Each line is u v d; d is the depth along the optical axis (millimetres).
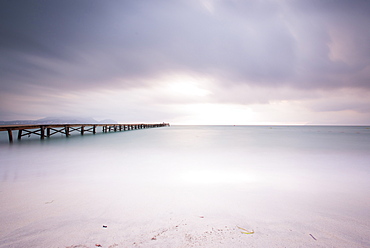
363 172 5469
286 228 2365
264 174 5242
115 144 13570
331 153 9312
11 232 2223
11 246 1954
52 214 2711
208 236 2174
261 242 2064
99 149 10789
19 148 11047
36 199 3287
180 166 6293
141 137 21000
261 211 2861
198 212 2818
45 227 2350
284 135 25703
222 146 12445
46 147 11570
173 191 3775
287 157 8172
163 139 18297
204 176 5008
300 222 2520
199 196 3496
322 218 2641
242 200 3301
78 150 10336
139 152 9656
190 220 2564
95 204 3092
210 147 11906
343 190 3881
